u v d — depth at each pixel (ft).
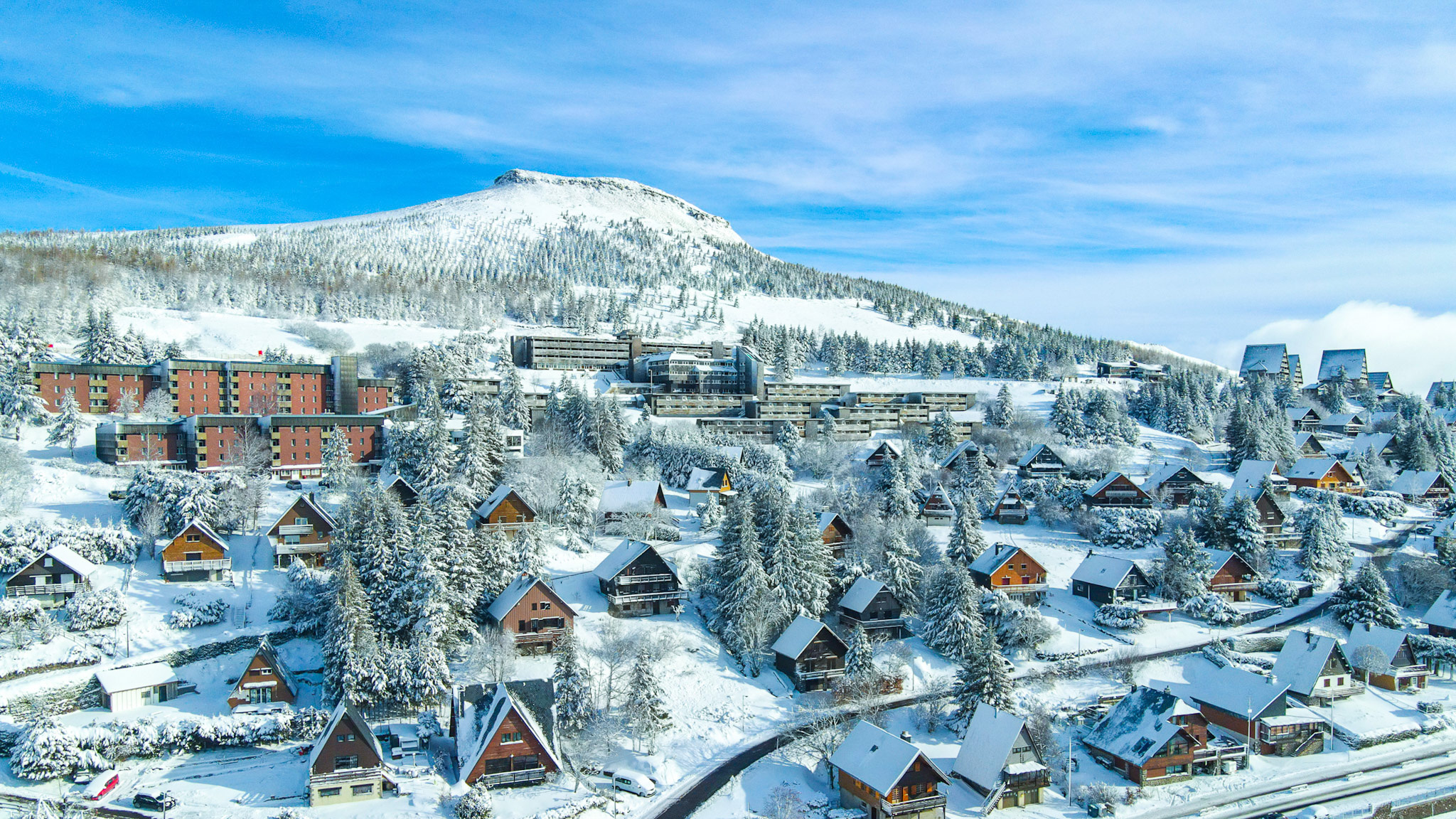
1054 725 258.98
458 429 472.03
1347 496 480.64
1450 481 507.71
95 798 195.52
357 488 348.79
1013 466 541.34
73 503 332.60
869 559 350.23
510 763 214.07
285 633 267.18
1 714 217.56
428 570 257.55
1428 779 232.53
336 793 201.77
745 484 424.05
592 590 319.47
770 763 233.35
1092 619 340.39
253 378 495.00
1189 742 235.40
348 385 513.04
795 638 284.82
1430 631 329.93
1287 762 245.24
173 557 286.46
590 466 432.25
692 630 301.02
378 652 240.12
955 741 250.16
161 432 395.55
